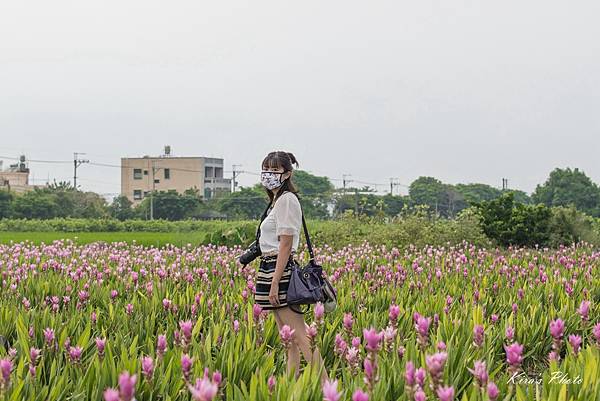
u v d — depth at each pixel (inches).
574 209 1016.2
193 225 2422.5
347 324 250.7
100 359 237.6
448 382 222.8
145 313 351.9
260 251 272.2
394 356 237.1
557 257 674.2
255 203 3575.3
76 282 439.8
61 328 289.7
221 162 4650.6
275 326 301.3
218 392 209.6
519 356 194.4
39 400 208.8
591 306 376.8
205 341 263.3
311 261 265.7
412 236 912.3
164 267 482.0
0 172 4224.9
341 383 213.2
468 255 676.1
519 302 394.0
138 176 4441.4
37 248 701.3
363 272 545.6
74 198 3213.6
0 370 185.9
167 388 218.8
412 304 384.5
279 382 206.4
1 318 318.7
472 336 274.8
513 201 1014.4
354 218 978.7
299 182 4148.6
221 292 395.5
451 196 4345.5
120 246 780.0
